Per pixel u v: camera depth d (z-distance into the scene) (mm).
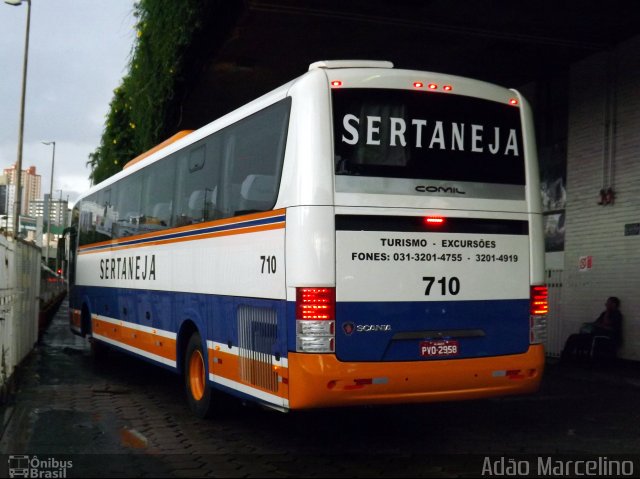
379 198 6582
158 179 10406
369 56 13891
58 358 14992
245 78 15398
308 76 6668
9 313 10336
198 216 8773
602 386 10859
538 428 8117
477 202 6980
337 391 6328
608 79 12992
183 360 9297
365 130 6656
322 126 6516
